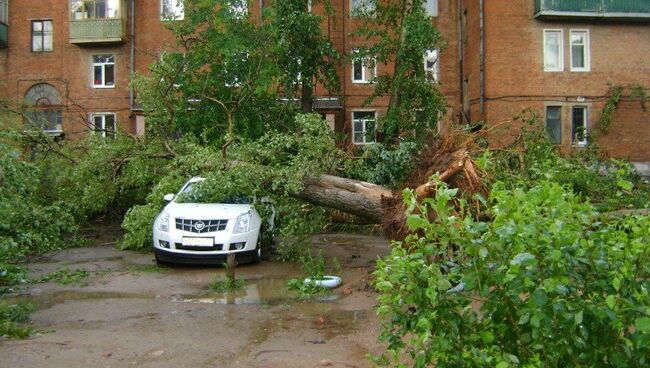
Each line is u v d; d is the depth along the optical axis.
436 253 2.60
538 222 2.36
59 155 12.52
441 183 2.80
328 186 8.88
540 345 2.40
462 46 25.22
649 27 23.69
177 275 8.91
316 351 5.14
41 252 10.70
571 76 23.41
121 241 12.29
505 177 7.88
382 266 2.73
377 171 9.34
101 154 11.79
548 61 23.48
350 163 9.74
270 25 15.14
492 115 22.94
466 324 2.60
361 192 8.71
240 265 9.77
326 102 24.05
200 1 14.84
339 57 16.69
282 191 9.39
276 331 5.81
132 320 6.24
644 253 2.34
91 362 4.78
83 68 25.64
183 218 9.52
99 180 12.06
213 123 14.39
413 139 13.03
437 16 25.28
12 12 25.75
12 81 25.69
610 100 23.19
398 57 16.44
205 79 14.70
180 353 5.05
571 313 2.30
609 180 9.59
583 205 2.61
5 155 7.64
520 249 2.37
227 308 6.79
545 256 2.33
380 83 17.52
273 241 11.23
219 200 10.38
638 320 2.11
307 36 16.09
